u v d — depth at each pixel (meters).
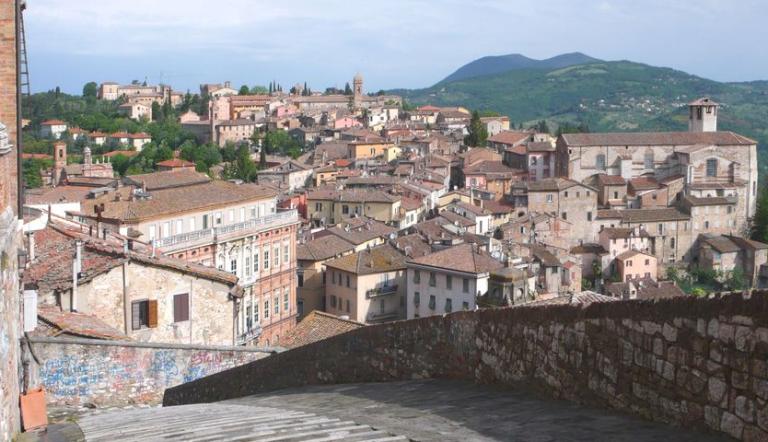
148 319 44.81
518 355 17.56
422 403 17.89
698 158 199.12
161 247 83.50
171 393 33.19
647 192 197.12
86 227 50.78
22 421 21.47
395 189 185.12
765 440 11.36
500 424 14.66
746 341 11.70
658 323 13.46
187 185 107.06
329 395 22.27
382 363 23.36
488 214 173.75
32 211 46.41
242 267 96.06
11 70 24.67
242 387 30.47
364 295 120.56
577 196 183.00
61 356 31.39
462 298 109.12
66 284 41.28
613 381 14.59
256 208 110.50
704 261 179.62
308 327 52.94
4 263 18.17
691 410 12.72
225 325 48.41
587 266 174.62
